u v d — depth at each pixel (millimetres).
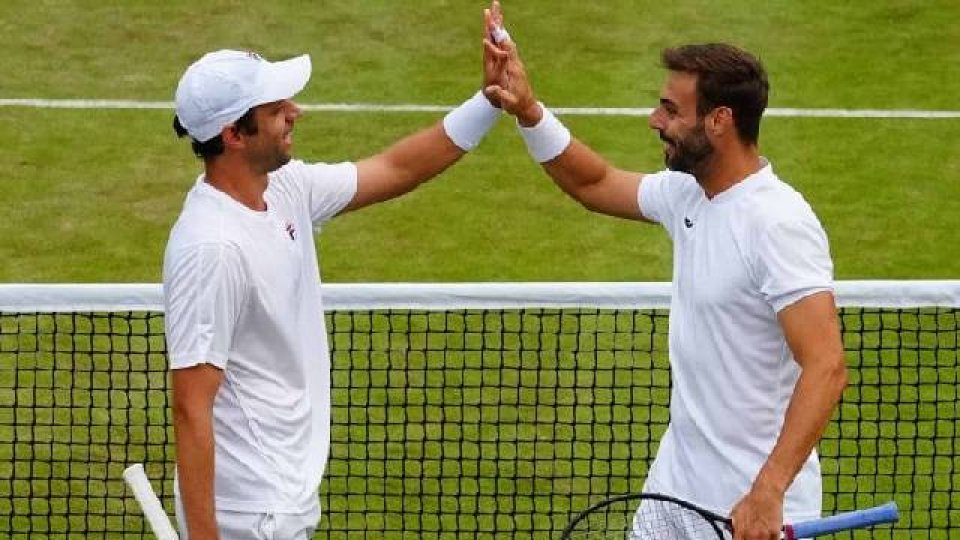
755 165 20438
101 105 51312
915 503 31984
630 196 22422
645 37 55781
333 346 33844
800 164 49062
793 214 19938
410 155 22016
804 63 54656
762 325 20391
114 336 37438
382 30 56062
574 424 29906
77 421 34281
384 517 29281
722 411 20875
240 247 19094
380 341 37406
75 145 49031
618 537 27328
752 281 20172
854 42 56000
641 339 37781
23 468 32688
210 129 19062
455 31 56156
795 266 19750
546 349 37250
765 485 19281
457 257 43781
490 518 31281
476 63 54344
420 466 32250
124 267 43031
